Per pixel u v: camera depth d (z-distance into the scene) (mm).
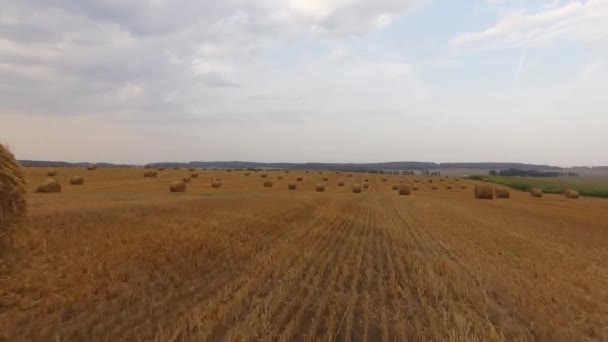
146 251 11766
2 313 7242
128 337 6520
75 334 6566
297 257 13281
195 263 11484
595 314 8836
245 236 15977
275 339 6773
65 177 52875
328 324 7523
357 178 92000
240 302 8359
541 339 7297
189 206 21781
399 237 18625
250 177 78438
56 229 12922
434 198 48969
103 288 8844
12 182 9102
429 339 7059
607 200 55844
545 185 87688
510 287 10344
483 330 7379
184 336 6598
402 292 9680
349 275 11273
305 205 31250
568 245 18266
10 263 9117
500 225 24250
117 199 24734
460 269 12195
